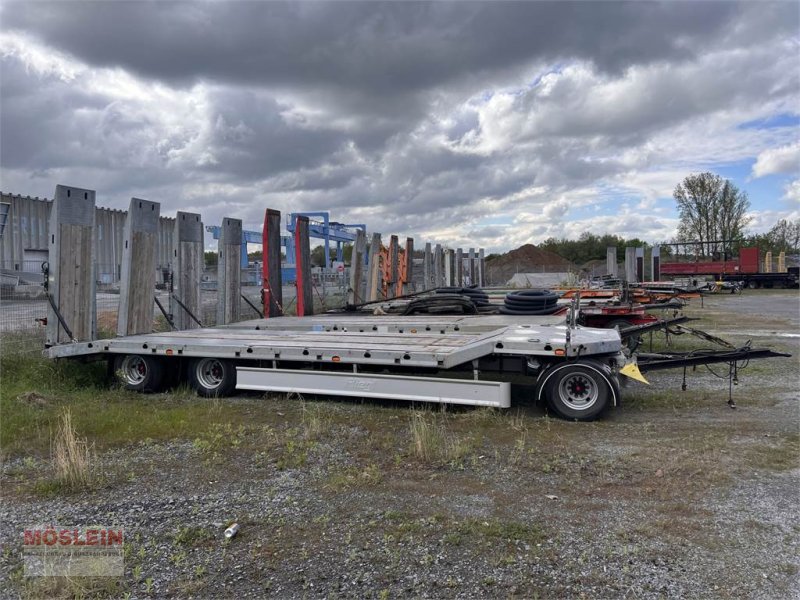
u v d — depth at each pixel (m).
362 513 4.42
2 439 6.23
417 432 6.04
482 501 4.61
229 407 7.92
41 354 9.69
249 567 3.66
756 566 3.58
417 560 3.71
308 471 5.35
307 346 8.12
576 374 6.95
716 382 9.10
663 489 4.80
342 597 3.33
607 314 12.44
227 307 12.57
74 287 9.33
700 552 3.76
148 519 4.38
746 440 6.10
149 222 10.09
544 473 5.21
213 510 4.52
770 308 25.70
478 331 9.24
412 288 23.11
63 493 4.90
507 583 3.43
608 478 5.06
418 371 8.09
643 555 3.73
